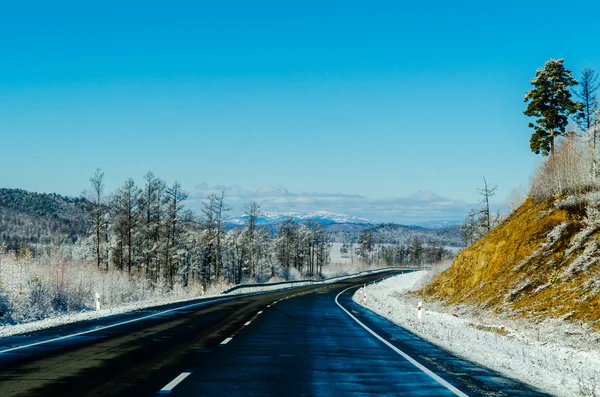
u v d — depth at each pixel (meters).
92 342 13.34
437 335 16.98
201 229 85.50
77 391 7.37
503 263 28.83
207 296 44.06
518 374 9.91
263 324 19.75
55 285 27.03
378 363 10.75
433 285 37.59
